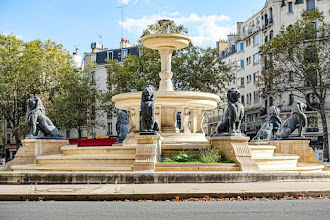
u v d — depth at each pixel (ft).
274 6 190.60
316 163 61.67
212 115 251.19
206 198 33.42
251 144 67.82
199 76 150.82
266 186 38.09
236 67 228.43
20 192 35.42
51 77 165.78
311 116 170.30
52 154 63.93
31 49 159.84
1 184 43.45
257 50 210.18
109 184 41.34
